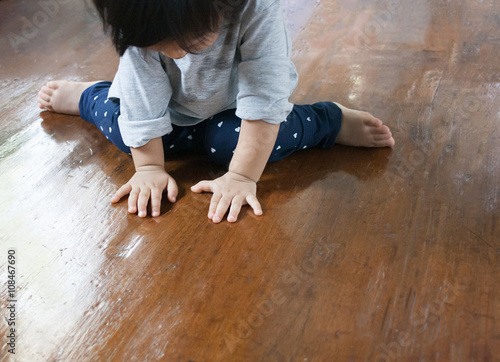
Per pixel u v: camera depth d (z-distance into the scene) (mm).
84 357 747
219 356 744
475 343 750
